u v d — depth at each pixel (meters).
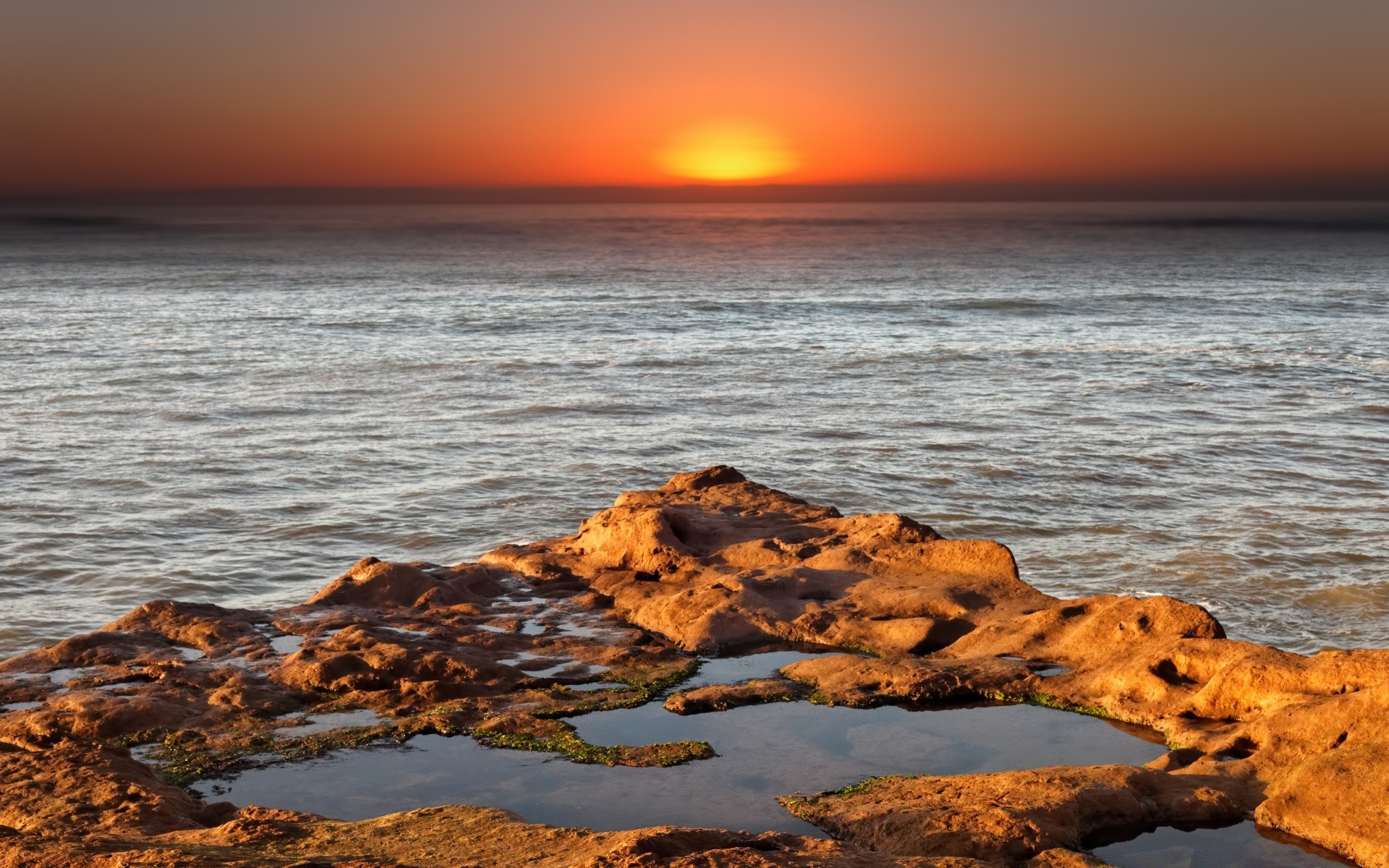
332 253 198.50
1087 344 66.25
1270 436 38.16
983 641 11.71
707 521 15.25
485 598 13.94
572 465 34.31
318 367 55.22
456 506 29.53
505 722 10.05
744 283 124.06
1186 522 27.20
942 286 117.38
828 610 12.58
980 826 7.54
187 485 31.25
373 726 10.00
